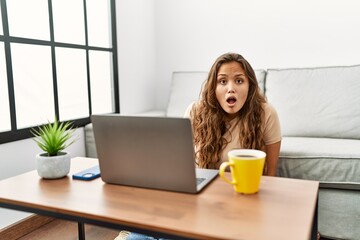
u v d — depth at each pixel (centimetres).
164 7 304
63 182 99
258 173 85
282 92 238
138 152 88
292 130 226
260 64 274
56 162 101
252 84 126
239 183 85
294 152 179
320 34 252
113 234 187
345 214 170
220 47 286
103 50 255
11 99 183
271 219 71
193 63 298
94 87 255
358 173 165
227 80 118
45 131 115
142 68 299
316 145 188
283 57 266
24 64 195
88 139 235
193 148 82
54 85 214
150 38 307
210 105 130
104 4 259
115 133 89
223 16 281
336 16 246
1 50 178
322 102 225
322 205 175
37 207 83
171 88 285
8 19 182
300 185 92
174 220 71
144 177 90
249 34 274
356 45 243
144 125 85
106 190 91
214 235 64
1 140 175
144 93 305
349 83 223
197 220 71
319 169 173
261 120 130
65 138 108
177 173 86
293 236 63
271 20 266
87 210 78
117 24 265
